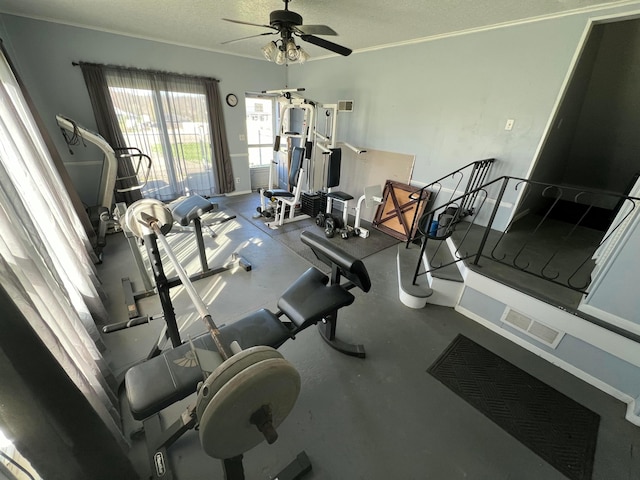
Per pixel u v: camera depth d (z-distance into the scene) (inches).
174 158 179.8
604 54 120.2
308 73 193.5
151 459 50.1
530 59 104.1
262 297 100.9
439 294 98.0
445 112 132.6
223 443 29.2
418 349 80.4
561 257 102.2
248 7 102.6
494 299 86.7
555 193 171.0
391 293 106.2
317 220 165.6
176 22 122.9
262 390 27.3
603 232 130.1
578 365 72.6
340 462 53.4
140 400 42.1
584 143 152.1
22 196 62.4
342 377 70.6
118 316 88.6
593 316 68.6
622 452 56.6
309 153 156.2
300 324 60.4
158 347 72.8
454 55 123.3
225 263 121.3
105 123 149.4
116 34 140.9
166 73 159.2
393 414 62.4
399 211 156.9
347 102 154.0
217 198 207.2
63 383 34.6
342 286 72.9
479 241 115.8
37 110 127.7
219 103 185.5
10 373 29.2
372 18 107.0
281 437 57.1
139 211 60.8
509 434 59.2
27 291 42.4
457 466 53.4
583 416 63.2
